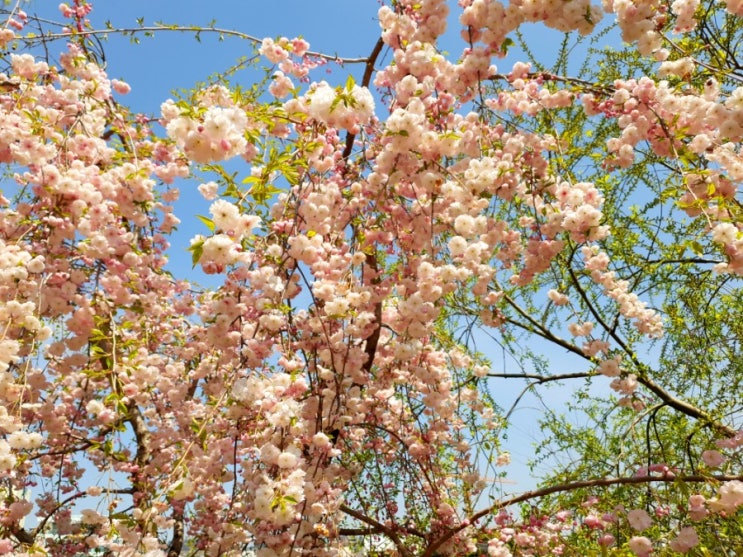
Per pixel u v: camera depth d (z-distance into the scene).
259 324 2.50
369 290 2.86
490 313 3.25
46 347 3.04
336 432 3.12
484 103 2.87
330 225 2.80
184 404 3.75
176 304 3.45
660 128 2.72
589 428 4.69
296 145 2.63
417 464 3.61
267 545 2.35
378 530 3.63
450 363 3.82
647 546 2.59
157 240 3.43
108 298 2.98
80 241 2.83
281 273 2.64
